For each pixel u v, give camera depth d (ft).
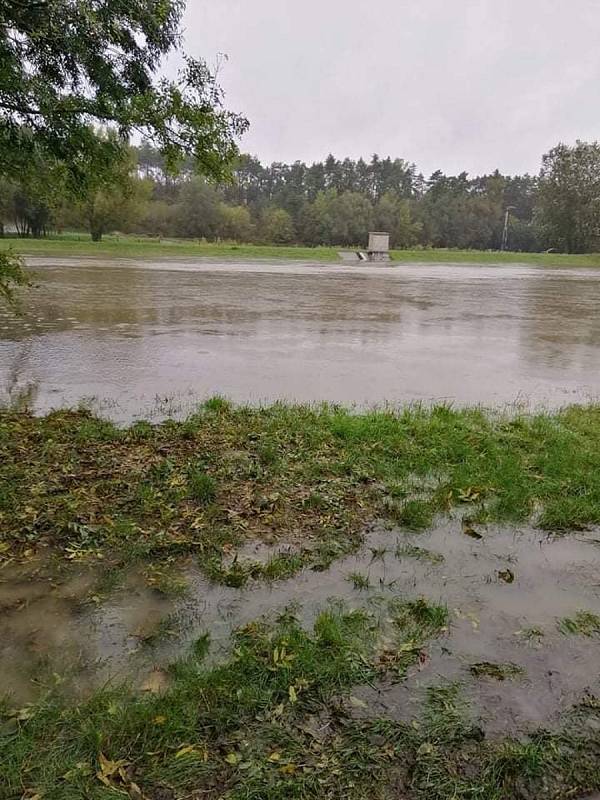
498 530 11.96
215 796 5.90
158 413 18.92
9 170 18.69
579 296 66.03
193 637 8.43
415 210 259.39
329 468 14.56
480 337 35.78
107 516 11.68
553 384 24.40
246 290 59.52
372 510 12.61
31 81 15.93
